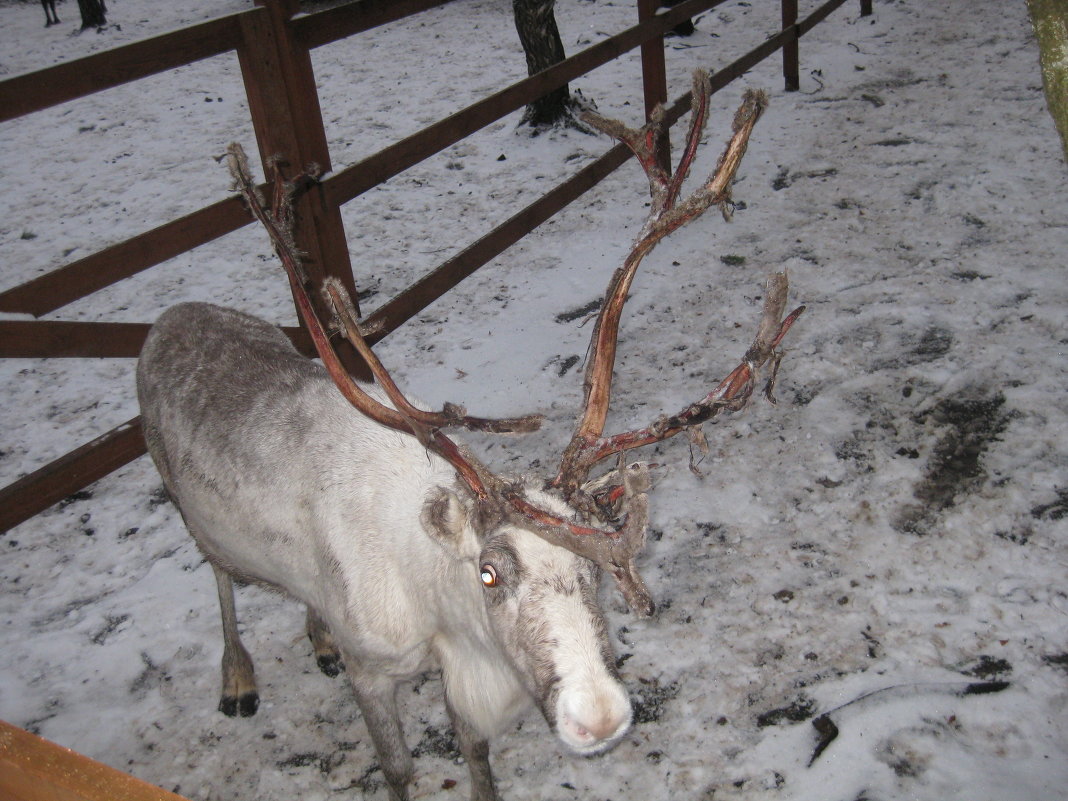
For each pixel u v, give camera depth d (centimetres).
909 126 759
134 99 1095
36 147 962
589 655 194
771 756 293
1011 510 375
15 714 331
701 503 399
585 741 189
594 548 191
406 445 264
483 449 441
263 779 308
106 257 347
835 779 282
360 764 311
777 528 383
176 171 862
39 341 336
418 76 1071
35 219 782
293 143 405
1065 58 144
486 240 508
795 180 691
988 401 436
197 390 303
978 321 495
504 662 230
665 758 298
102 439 365
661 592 358
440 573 241
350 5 419
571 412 465
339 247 437
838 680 315
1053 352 461
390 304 458
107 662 353
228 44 376
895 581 351
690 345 512
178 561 402
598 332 226
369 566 257
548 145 809
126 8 1670
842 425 434
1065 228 572
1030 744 284
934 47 949
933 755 284
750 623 341
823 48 991
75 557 408
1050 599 333
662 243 627
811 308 528
